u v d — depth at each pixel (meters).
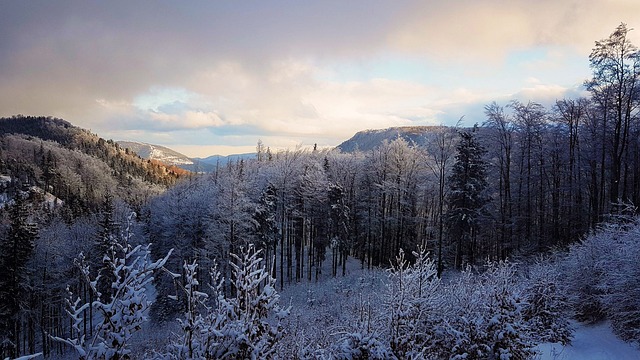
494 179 34.69
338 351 7.56
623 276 11.76
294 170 41.03
